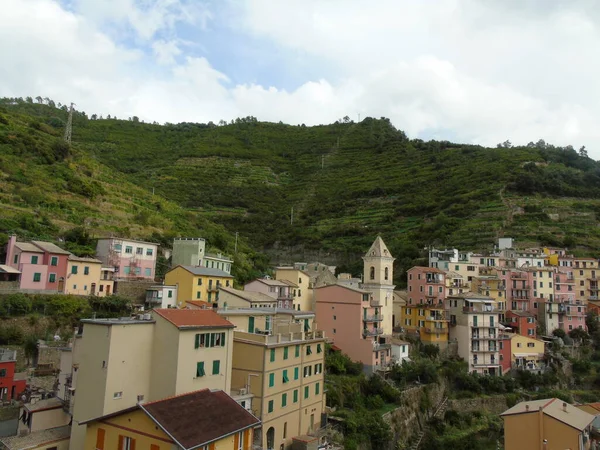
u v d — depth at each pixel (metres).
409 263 147.12
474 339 104.38
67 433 46.56
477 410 91.38
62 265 83.94
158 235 126.75
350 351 90.88
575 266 139.88
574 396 100.62
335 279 132.50
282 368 59.25
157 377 47.47
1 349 62.50
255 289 103.94
